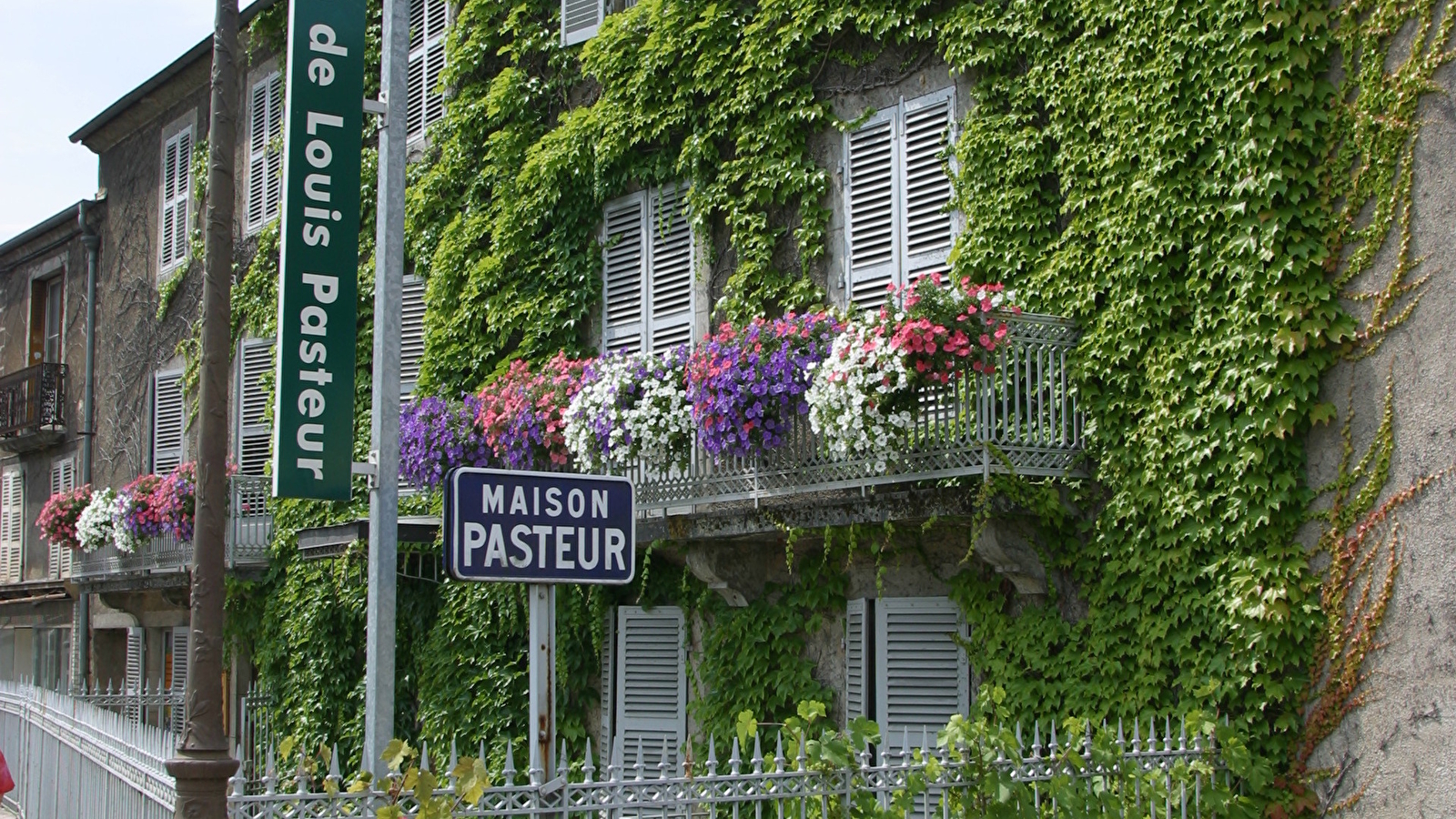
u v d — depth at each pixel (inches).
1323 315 300.7
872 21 406.9
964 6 382.3
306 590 617.3
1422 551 283.6
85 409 902.4
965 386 329.4
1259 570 301.6
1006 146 369.1
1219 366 314.0
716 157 454.9
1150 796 267.4
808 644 414.9
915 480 338.3
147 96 845.2
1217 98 318.3
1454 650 276.5
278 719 620.4
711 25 454.6
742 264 439.2
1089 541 338.0
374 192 621.3
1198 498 315.6
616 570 212.1
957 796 247.0
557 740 475.2
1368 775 285.7
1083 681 335.0
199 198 793.6
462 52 566.3
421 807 198.2
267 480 659.4
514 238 523.5
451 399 545.0
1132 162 338.6
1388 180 295.3
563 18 526.6
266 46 731.4
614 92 489.1
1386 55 298.2
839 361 340.5
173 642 802.8
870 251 409.1
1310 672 296.7
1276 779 295.1
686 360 403.2
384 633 238.4
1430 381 286.2
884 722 383.2
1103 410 336.8
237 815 200.4
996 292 335.3
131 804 310.7
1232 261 313.4
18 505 1018.7
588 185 503.5
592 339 502.3
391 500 243.6
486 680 505.0
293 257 336.5
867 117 413.4
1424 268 289.3
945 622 375.2
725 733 422.6
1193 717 288.0
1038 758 253.9
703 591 441.1
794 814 235.3
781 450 372.2
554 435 436.8
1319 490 299.7
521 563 203.0
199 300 778.8
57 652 969.5
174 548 708.0
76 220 935.7
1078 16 356.2
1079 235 349.4
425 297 578.2
